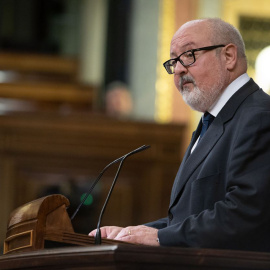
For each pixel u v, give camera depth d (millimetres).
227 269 5547
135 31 33062
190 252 5539
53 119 18250
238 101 8039
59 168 18203
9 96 27156
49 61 31625
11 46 36781
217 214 7000
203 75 8172
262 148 7242
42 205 7461
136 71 32750
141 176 18141
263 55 34562
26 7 40719
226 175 7547
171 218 8031
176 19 32844
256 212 6887
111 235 7887
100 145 18234
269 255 5594
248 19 34438
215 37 8250
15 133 18234
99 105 31266
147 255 5488
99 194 17938
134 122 18219
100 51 35406
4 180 18078
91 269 5578
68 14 41250
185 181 7965
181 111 32094
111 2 34938
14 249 7539
